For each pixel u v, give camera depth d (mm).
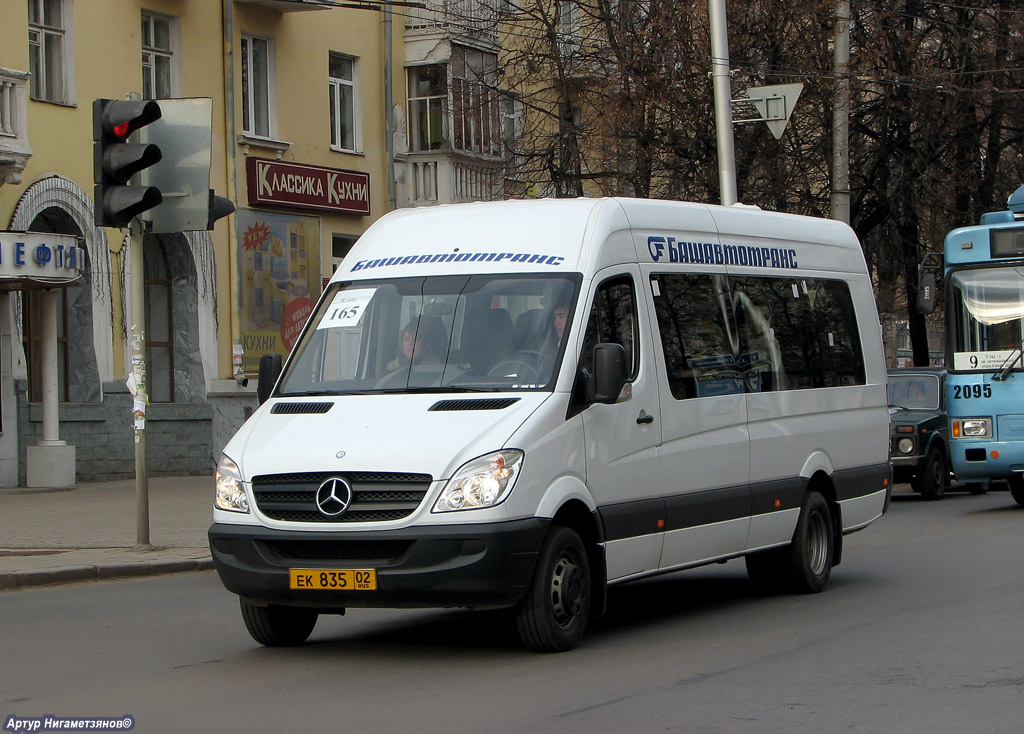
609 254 10844
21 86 24750
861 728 7547
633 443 10602
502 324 10414
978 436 21484
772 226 13312
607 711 8047
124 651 10383
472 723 7797
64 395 26984
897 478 25578
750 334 12516
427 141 35375
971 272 21734
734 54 30203
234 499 9727
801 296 13508
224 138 30297
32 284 24391
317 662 9852
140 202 15141
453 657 9922
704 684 8812
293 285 32000
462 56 35094
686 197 31094
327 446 9594
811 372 13414
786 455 12750
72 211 26719
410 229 11406
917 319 39250
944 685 8664
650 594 13469
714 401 11742
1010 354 21312
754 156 30766
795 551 12945
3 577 14047
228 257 30344
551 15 33000
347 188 33250
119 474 27641
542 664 9547
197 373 29500
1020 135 35812
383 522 9242
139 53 28484
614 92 30547
